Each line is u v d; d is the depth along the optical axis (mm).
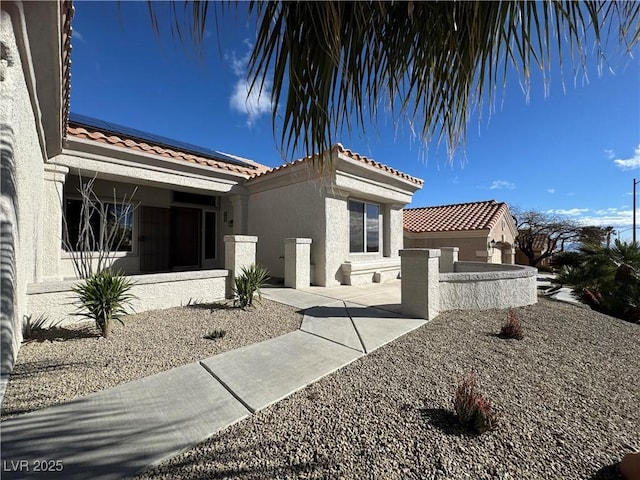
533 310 6691
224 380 3229
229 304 6738
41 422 2445
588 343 4719
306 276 9109
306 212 9688
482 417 2434
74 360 3656
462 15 1580
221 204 13234
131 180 9016
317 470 2035
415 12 1646
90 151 7742
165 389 3023
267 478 1963
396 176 11000
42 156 6148
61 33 3334
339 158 8453
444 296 6406
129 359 3725
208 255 12961
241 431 2400
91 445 2193
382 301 7184
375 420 2564
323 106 1646
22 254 3783
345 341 4477
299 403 2807
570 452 2246
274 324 5324
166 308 6250
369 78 1708
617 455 2225
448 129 1805
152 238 11148
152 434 2334
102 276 4855
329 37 1477
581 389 3215
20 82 3285
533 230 24906
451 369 3600
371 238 11406
